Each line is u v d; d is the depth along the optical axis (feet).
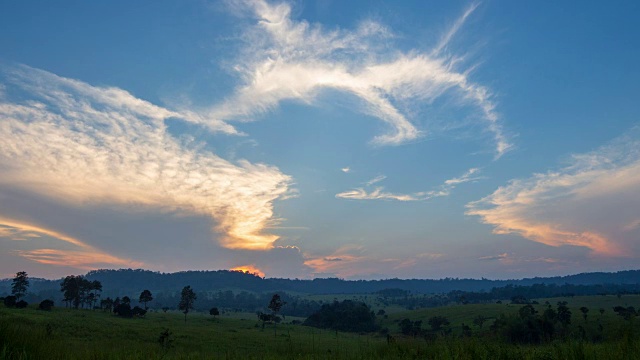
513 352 42.47
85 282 538.47
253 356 49.42
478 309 585.63
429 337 56.24
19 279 451.94
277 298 552.00
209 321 469.57
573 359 38.01
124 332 255.91
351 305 625.00
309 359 46.70
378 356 47.93
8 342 36.99
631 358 35.73
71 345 45.60
